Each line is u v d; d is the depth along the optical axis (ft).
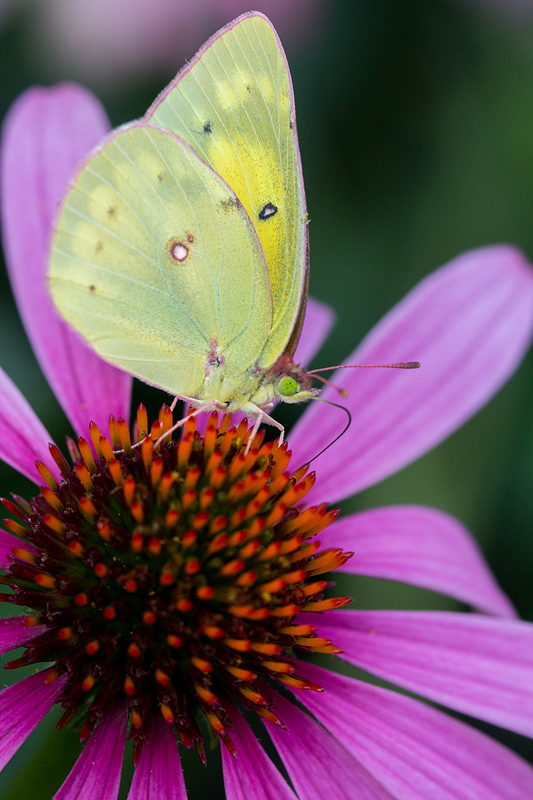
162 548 0.60
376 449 0.67
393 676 0.63
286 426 0.69
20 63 0.71
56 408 0.67
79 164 0.61
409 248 0.71
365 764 0.61
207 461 0.62
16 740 0.59
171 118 0.63
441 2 0.72
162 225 0.62
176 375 0.64
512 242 0.71
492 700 0.62
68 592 0.60
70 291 0.62
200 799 0.65
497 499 0.69
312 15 0.71
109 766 0.59
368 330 0.71
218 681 0.61
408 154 0.72
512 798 0.60
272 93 0.62
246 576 0.60
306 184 0.71
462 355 0.67
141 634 0.60
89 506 0.61
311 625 0.63
